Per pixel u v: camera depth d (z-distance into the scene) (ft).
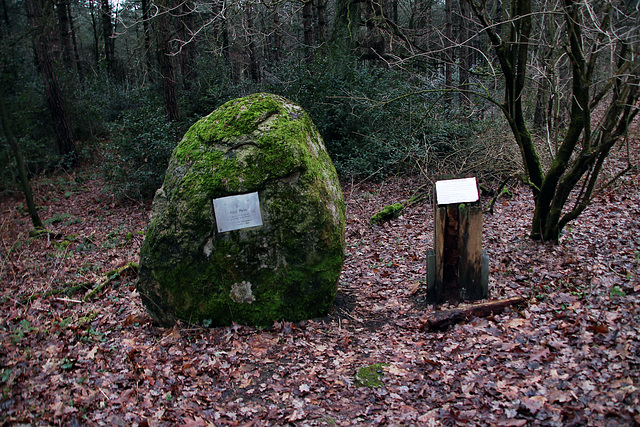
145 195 38.86
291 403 11.29
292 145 14.66
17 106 43.21
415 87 38.86
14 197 41.98
